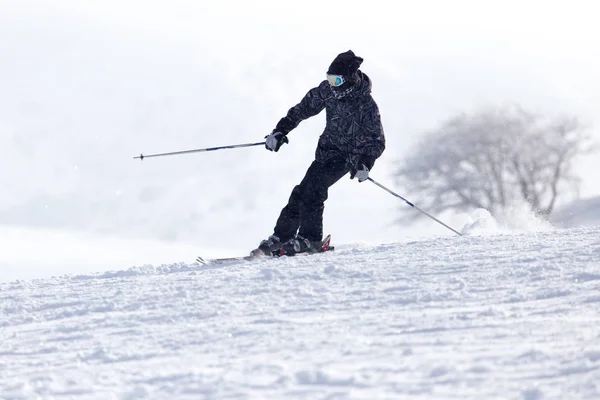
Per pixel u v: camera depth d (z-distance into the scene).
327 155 20.97
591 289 10.59
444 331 8.43
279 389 6.18
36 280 17.81
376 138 20.62
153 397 6.24
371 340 8.20
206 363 7.68
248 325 9.82
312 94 21.12
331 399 5.80
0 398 6.73
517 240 18.44
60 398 6.58
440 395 5.80
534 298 10.38
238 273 15.62
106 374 7.46
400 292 11.73
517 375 6.25
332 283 13.13
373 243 21.81
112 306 12.52
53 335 10.43
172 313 11.30
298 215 21.02
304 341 8.43
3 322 11.96
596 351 6.64
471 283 12.05
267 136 21.56
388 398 5.77
